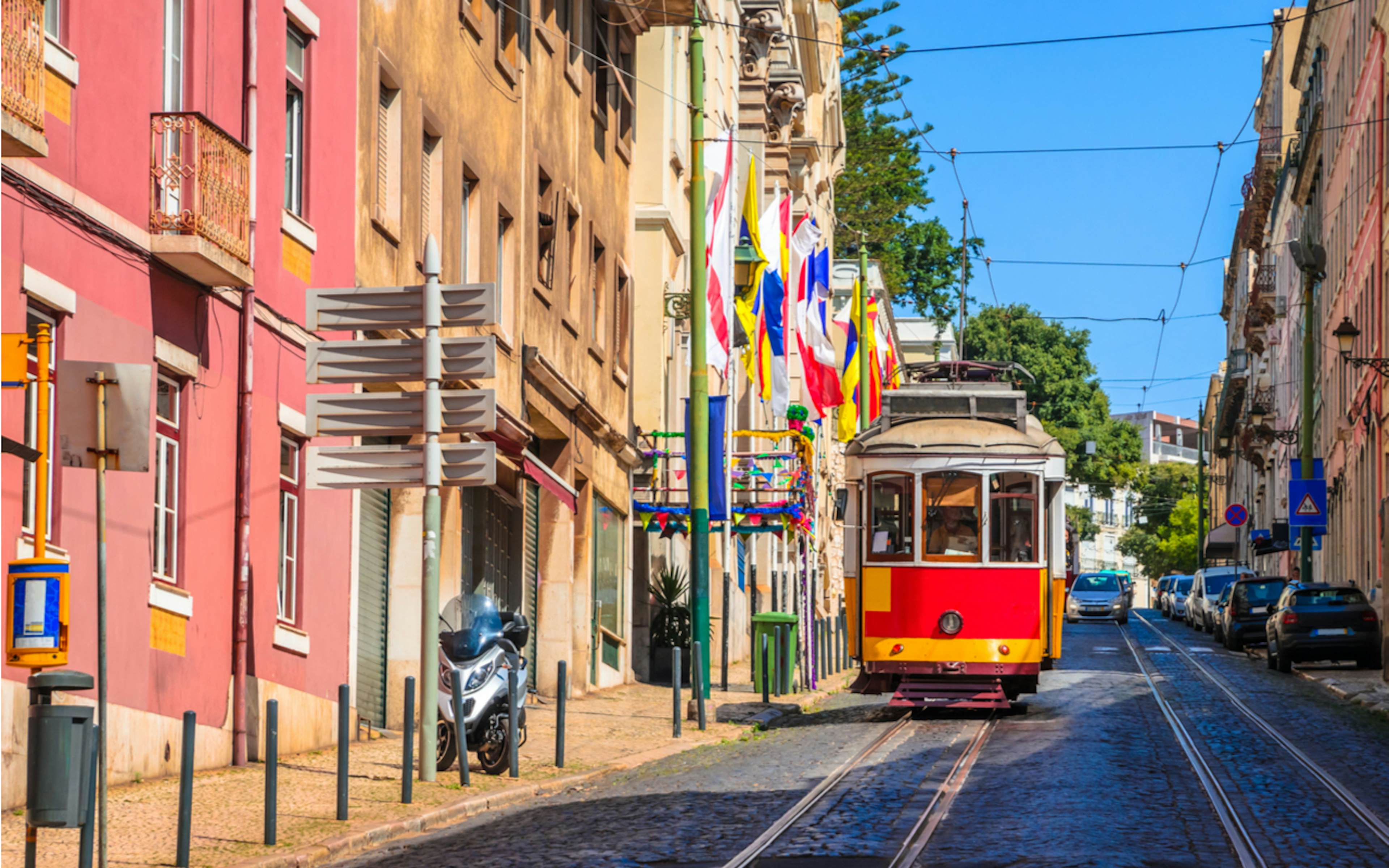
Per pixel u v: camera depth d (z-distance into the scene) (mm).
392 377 17422
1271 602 48969
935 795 16219
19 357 12484
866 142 89125
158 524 17219
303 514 20750
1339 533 60719
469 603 18531
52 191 14898
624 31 37219
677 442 40031
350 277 21938
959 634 25250
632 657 37031
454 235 25578
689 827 14352
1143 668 39719
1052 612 25672
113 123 16156
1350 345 45031
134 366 11414
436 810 15367
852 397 51188
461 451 17516
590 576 32844
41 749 10914
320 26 21062
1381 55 50562
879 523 25734
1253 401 82688
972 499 25516
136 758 16391
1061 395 107625
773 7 51469
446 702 18062
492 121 27453
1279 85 87125
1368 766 19094
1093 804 15406
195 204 17078
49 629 11195
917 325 96562
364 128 22359
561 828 14555
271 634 19547
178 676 17359
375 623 23391
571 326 32125
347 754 14703
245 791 16328
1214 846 13141
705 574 27234
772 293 36719
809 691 32375
